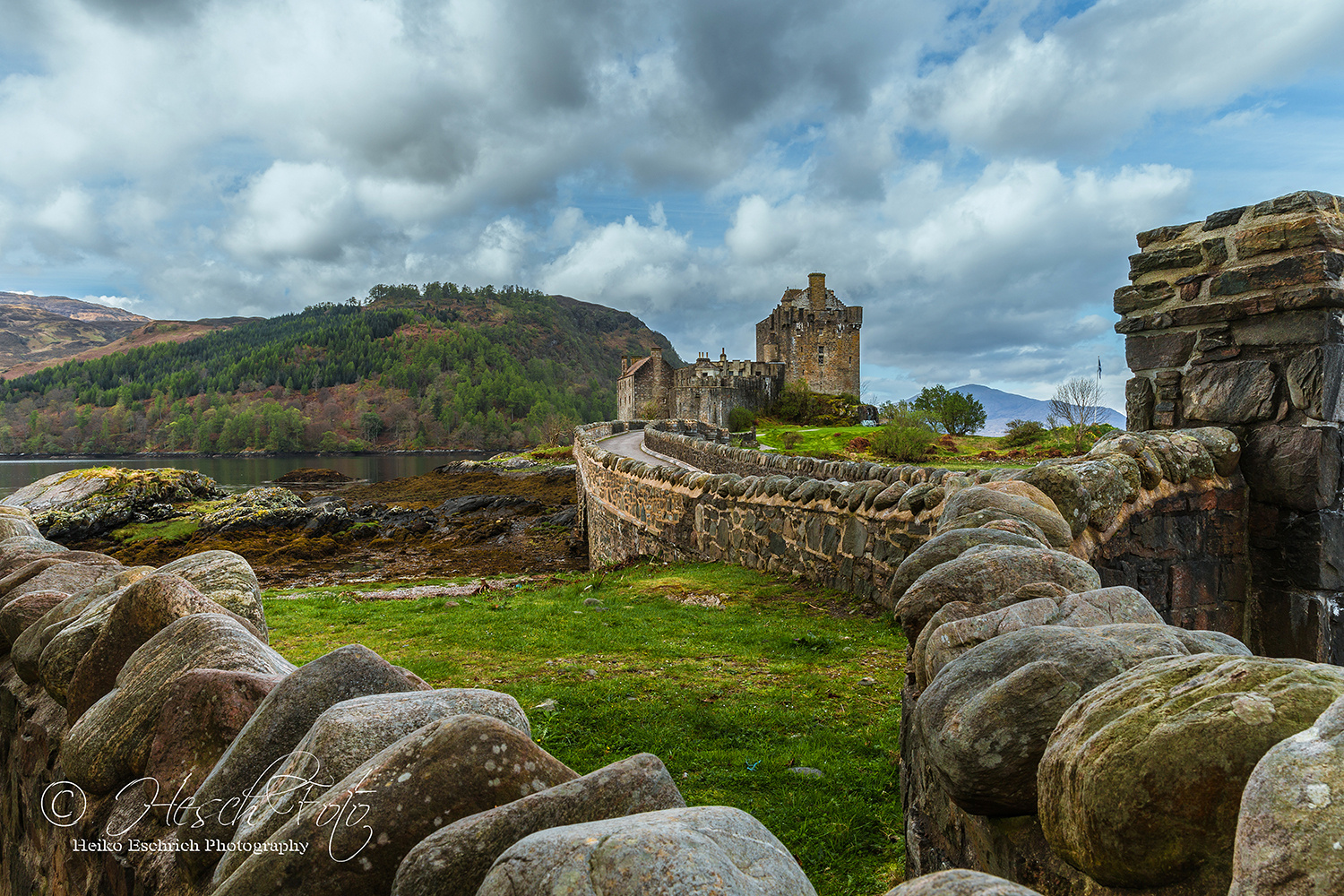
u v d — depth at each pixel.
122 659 3.10
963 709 1.86
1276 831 0.99
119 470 31.69
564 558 24.25
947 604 2.81
